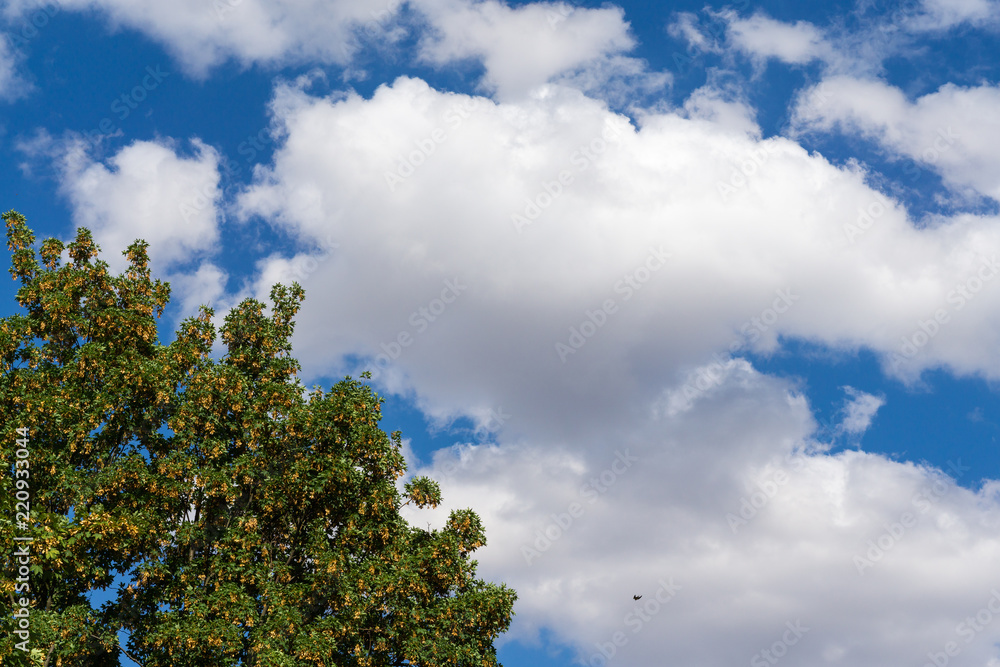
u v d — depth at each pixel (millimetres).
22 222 26891
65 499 22922
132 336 26047
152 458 25312
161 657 22344
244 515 24062
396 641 23922
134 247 27516
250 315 27688
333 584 23312
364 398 26000
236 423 26047
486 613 24484
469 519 26125
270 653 21297
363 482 25391
